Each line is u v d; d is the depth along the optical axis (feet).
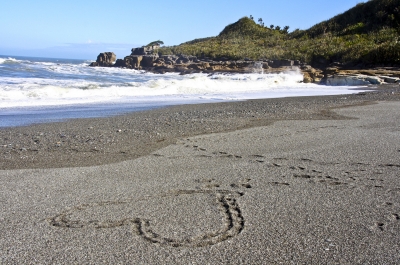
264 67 119.34
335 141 20.30
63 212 10.21
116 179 13.44
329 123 26.66
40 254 7.84
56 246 8.19
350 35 148.46
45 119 28.53
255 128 24.47
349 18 169.99
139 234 8.82
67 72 89.35
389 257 7.84
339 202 11.13
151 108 36.47
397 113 32.37
